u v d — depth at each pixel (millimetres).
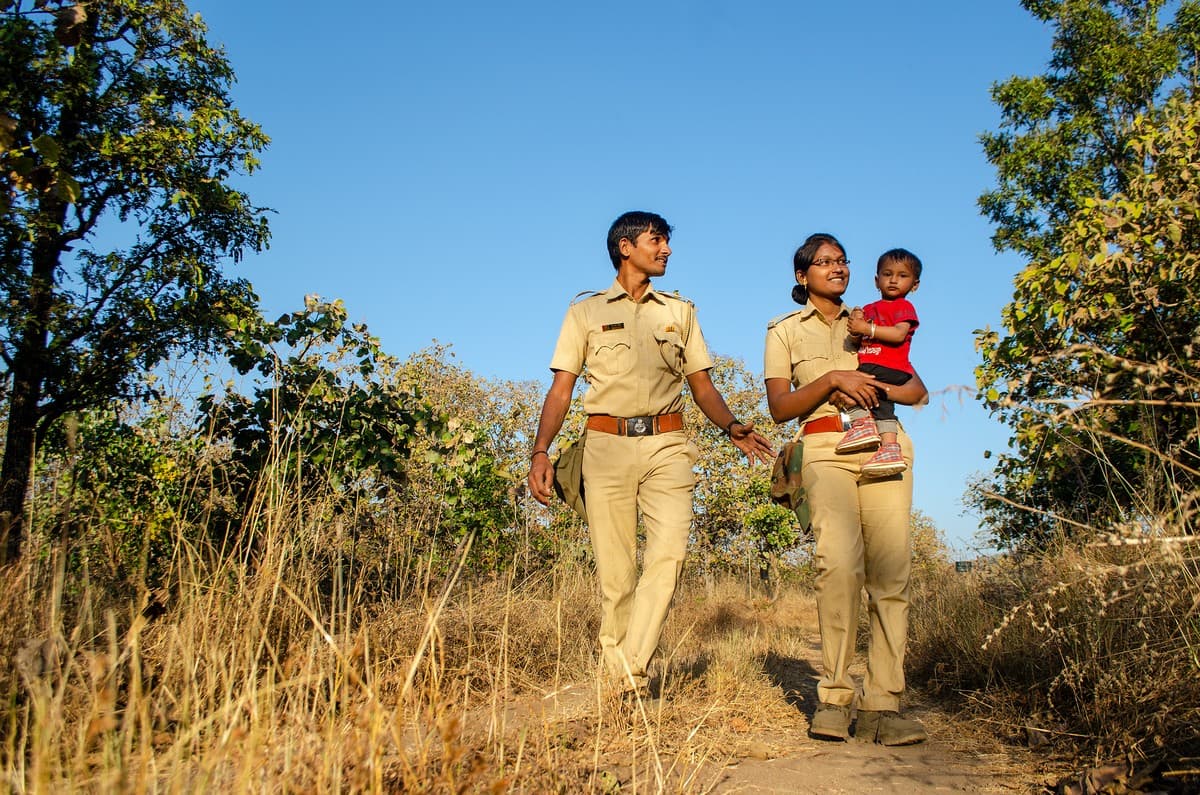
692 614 9758
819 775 2939
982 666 4355
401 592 4805
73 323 10281
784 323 3926
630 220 3857
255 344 6457
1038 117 19109
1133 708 2926
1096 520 3787
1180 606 2904
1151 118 4738
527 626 5023
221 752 1939
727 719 3623
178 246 11531
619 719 3266
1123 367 2863
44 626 3146
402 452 7023
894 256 3982
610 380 3787
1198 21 17562
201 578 3682
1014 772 2955
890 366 3705
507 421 16688
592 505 3797
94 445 5781
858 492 3674
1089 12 18562
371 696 2051
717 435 18703
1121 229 4238
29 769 2213
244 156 12008
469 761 2271
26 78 8391
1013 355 5195
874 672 3551
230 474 5285
